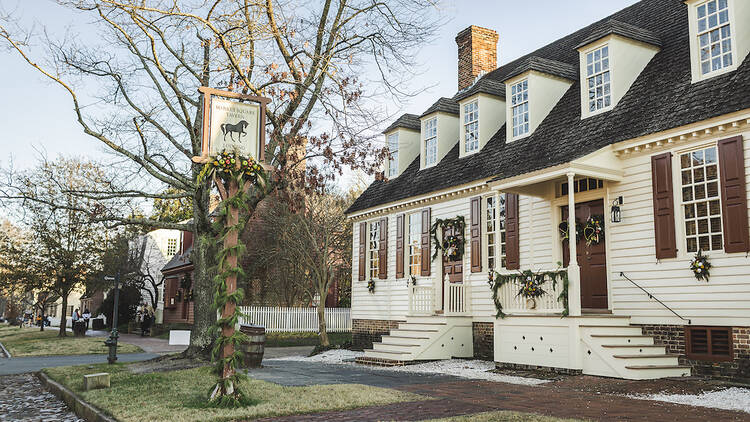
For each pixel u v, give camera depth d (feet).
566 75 53.93
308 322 95.50
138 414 25.35
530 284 42.60
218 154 29.63
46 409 32.94
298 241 96.07
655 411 25.72
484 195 54.24
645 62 46.57
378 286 67.92
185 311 115.24
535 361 41.75
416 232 63.57
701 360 35.86
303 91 46.83
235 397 27.43
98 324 127.34
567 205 46.16
